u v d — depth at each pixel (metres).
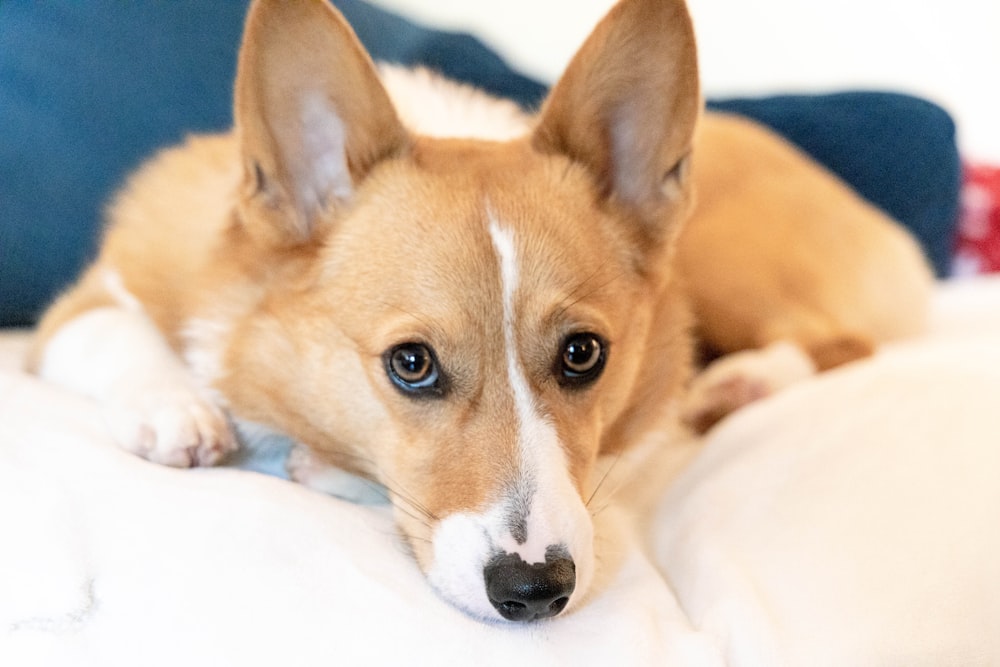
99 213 0.76
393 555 0.49
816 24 1.15
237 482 0.50
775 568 0.50
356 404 0.52
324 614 0.45
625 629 0.46
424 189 0.53
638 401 0.60
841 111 0.98
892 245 0.83
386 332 0.51
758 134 0.84
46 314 0.65
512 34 1.08
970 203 1.08
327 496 0.52
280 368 0.54
